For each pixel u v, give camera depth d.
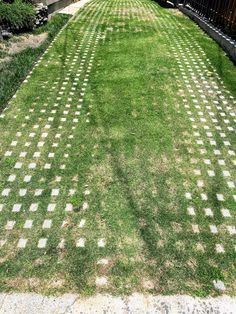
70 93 6.93
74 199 4.34
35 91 6.99
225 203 4.36
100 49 9.34
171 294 3.29
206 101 6.75
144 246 3.74
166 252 3.69
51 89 7.08
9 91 6.90
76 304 3.20
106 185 4.56
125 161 5.00
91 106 6.45
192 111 6.38
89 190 4.48
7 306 3.18
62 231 3.92
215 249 3.75
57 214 4.13
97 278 3.42
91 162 4.97
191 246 3.77
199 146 5.39
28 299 3.23
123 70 8.04
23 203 4.29
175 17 12.80
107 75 7.78
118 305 3.20
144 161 5.01
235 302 3.24
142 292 3.30
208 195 4.46
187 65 8.36
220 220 4.11
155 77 7.70
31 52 8.80
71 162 4.98
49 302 3.21
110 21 12.08
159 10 14.05
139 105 6.52
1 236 3.85
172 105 6.56
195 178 4.73
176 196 4.41
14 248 3.71
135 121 5.99
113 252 3.67
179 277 3.44
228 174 4.84
